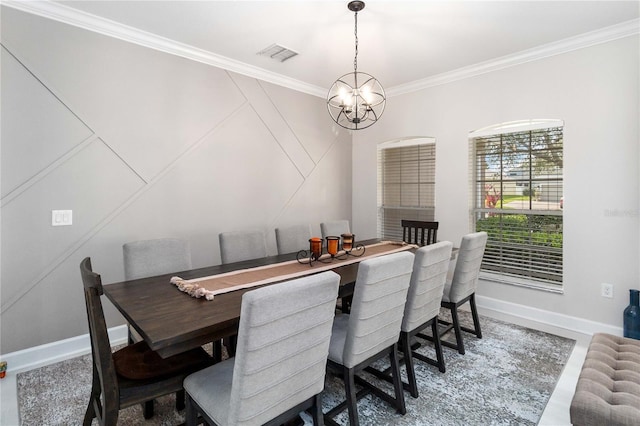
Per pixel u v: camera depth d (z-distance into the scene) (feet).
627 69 9.20
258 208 12.67
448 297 8.86
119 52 9.31
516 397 6.95
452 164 12.90
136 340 6.74
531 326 10.64
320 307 4.33
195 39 9.97
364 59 11.44
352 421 5.60
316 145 14.78
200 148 11.02
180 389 5.04
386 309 5.83
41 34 8.11
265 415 4.12
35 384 7.39
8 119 7.77
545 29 9.35
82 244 8.87
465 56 11.19
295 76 13.12
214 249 11.44
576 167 10.09
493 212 12.18
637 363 5.60
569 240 10.28
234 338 7.23
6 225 7.84
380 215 15.74
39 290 8.30
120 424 6.13
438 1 7.95
